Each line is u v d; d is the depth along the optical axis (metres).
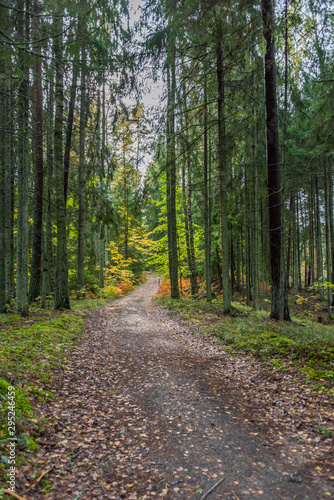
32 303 12.12
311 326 9.93
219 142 10.88
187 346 8.23
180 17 7.25
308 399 4.59
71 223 17.05
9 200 11.72
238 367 6.36
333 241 15.48
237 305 14.83
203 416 4.37
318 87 8.10
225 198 11.11
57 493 2.67
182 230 19.72
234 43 7.89
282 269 9.95
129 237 28.89
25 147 8.37
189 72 9.09
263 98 10.34
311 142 9.80
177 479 3.00
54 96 10.69
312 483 2.87
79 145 14.46
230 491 2.80
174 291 17.41
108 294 21.08
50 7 5.14
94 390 5.17
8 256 11.73
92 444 3.58
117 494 2.76
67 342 7.38
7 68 5.19
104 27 7.04
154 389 5.37
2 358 5.04
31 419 3.64
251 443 3.65
